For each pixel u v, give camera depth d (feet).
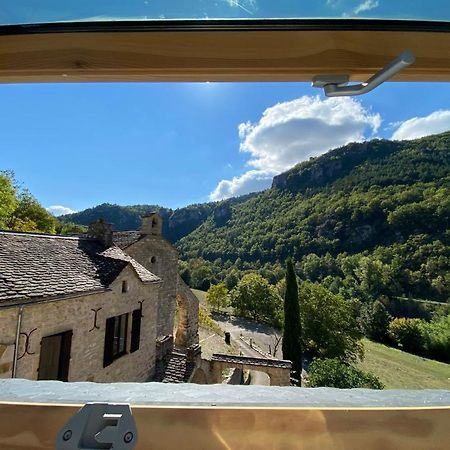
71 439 2.17
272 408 2.72
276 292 124.16
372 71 3.20
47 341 21.15
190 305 58.49
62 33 3.30
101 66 3.25
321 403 2.90
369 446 2.43
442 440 2.49
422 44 3.26
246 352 67.67
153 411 2.67
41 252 24.75
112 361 26.13
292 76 3.29
